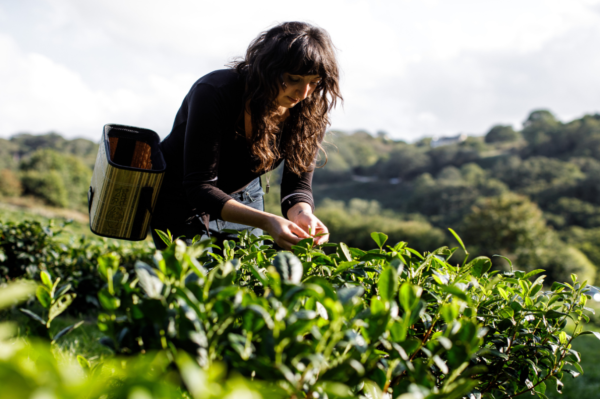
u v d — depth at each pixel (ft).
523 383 2.87
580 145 150.30
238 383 1.14
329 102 4.52
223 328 1.56
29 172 122.01
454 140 260.62
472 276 2.76
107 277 1.64
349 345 1.63
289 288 1.61
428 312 2.57
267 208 85.76
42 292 1.84
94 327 8.50
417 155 190.39
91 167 169.99
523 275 3.07
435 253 2.77
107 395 1.57
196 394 0.91
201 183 4.08
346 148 226.17
